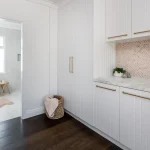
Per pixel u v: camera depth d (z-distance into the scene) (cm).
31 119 249
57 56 293
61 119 250
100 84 187
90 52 203
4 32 457
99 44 203
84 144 175
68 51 255
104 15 208
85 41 212
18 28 476
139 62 206
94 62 197
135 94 142
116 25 192
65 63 266
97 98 192
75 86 239
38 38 261
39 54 265
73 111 248
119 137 163
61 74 280
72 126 223
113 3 195
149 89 128
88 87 209
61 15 272
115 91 165
